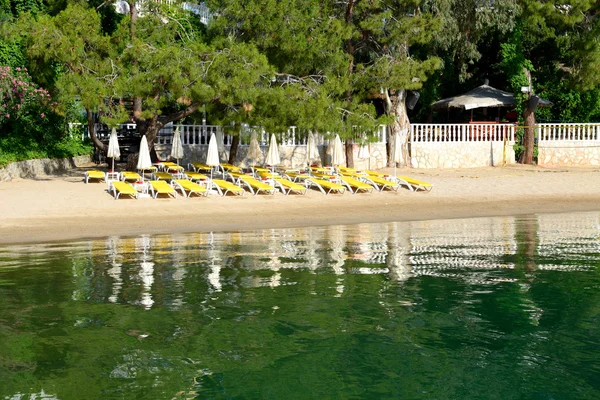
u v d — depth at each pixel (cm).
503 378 617
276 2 2481
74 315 813
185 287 962
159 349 691
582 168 3244
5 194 2112
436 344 705
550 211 2028
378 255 1238
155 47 2297
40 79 2428
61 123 2944
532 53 3966
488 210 2044
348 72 2681
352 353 679
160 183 2195
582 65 3372
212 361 656
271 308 847
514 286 968
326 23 2573
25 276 1044
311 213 1945
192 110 2495
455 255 1235
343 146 3084
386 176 2581
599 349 692
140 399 564
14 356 667
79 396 569
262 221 1792
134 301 883
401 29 2705
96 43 2291
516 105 3469
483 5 3272
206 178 2347
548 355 673
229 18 2466
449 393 576
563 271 1075
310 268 1108
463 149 3334
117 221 1744
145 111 2189
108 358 664
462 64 3753
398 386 597
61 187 2278
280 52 2505
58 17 2233
